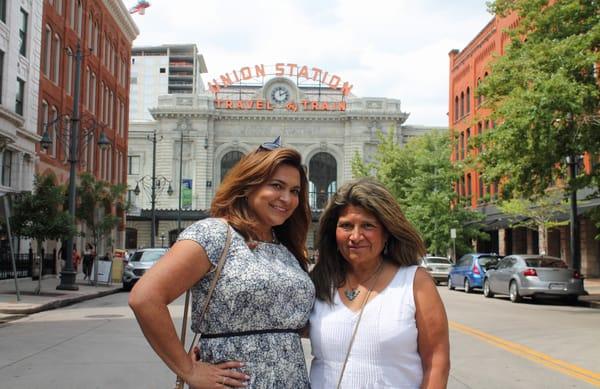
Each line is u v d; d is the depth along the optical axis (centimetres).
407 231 286
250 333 262
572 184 1908
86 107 3944
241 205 283
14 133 2802
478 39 4381
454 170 4016
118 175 4850
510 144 1775
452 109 4969
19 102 3019
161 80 15738
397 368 272
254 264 263
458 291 2681
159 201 7681
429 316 274
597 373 818
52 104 3406
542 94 1619
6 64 2819
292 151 287
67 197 2648
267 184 282
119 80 4812
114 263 2748
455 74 4906
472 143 2070
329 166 8056
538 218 2984
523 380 773
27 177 3056
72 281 2233
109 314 1547
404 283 279
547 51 1728
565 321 1427
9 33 2836
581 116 1727
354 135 7888
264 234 289
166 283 245
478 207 4459
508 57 1927
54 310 1648
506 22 3812
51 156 3403
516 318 1491
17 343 1060
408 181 4091
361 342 273
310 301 278
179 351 246
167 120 7819
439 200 3891
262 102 7925
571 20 1866
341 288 292
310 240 6000
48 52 3359
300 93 8050
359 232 284
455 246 3944
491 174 1969
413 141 4584
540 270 1945
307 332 302
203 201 7675
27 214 1947
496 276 2169
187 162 7794
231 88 8594
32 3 3086
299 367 270
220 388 249
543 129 1673
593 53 1692
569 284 1928
